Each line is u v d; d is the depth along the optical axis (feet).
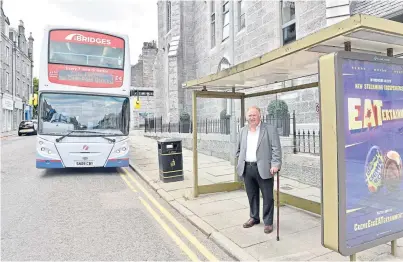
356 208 9.32
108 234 14.23
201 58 56.65
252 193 14.60
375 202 9.75
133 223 15.80
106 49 29.71
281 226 14.53
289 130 25.99
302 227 14.38
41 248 12.62
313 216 15.94
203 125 43.52
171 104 59.41
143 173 29.43
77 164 27.91
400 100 10.34
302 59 12.30
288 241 12.78
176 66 58.75
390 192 10.12
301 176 22.98
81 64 28.60
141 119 115.65
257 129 14.02
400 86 10.33
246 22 38.27
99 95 29.14
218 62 49.14
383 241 9.90
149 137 74.18
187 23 60.29
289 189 21.12
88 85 28.68
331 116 9.06
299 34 28.45
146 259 11.71
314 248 12.06
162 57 76.13
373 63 9.67
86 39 29.04
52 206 18.72
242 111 21.20
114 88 29.63
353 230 9.25
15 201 19.81
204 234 14.29
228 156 35.53
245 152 14.19
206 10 53.98
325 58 9.26
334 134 8.99
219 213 16.75
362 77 9.43
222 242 12.80
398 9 18.47
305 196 19.33
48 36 27.94
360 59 9.33
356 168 9.31
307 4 27.43
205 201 19.19
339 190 8.93
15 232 14.39
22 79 134.51
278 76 16.38
